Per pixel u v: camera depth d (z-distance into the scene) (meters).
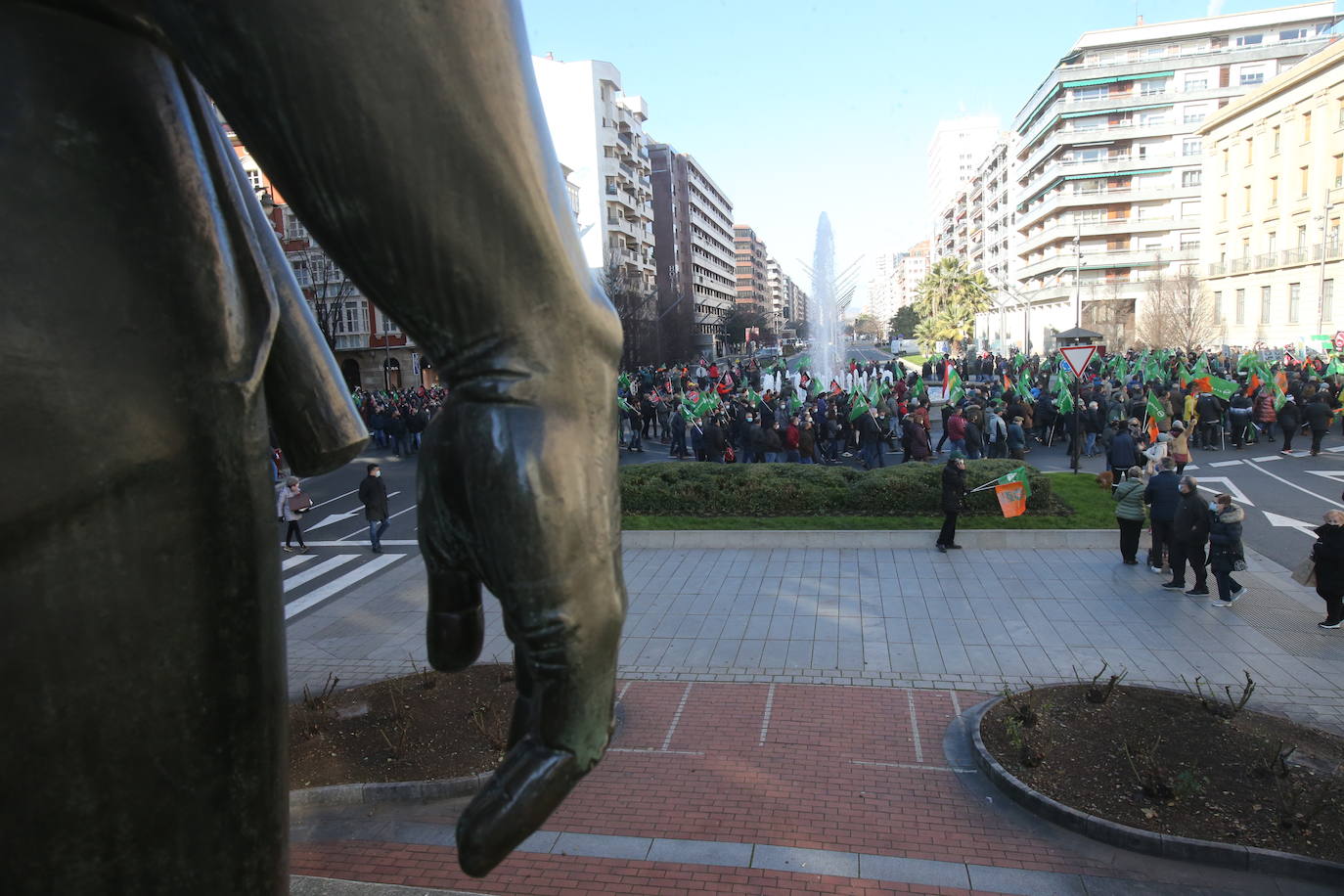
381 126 0.81
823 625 10.57
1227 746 6.95
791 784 7.03
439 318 0.93
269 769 1.14
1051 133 73.56
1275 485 17.17
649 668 9.48
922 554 13.34
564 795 1.03
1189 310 46.72
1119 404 21.70
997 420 20.44
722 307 124.38
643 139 83.88
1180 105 67.00
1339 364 29.16
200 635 1.04
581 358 0.98
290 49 0.78
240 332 1.06
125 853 1.01
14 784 0.93
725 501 15.29
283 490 15.79
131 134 0.95
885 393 24.25
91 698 0.96
